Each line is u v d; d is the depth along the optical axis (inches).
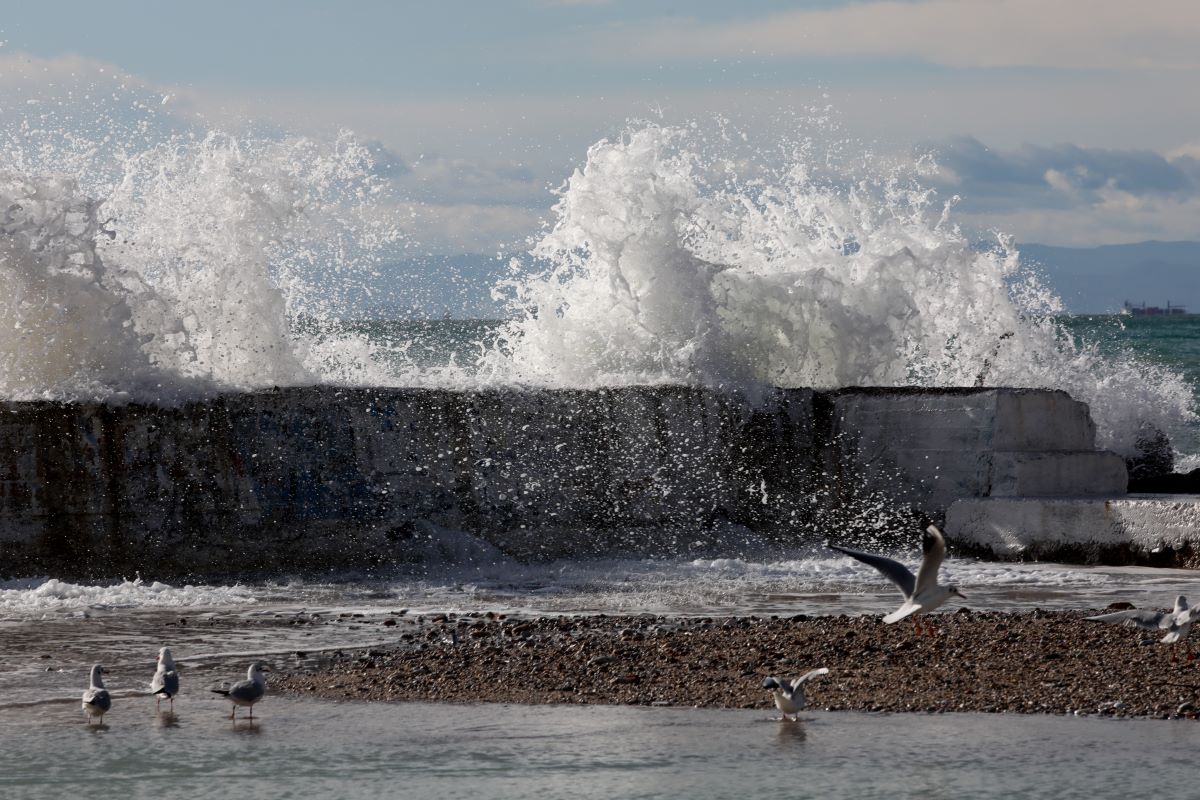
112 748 1302.9
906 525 2886.3
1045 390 2886.3
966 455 2847.0
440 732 1362.0
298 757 1275.8
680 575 2516.0
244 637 1849.2
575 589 2349.9
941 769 1229.7
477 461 2657.5
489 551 2600.9
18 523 2320.4
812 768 1236.5
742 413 2923.2
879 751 1288.1
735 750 1294.3
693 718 1418.6
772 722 1400.1
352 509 2529.5
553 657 1691.7
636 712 1446.9
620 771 1234.0
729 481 2871.6
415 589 2348.7
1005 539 2679.6
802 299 3206.2
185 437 2433.6
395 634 1873.8
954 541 2763.3
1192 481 3265.3
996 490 2797.7
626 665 1646.2
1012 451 2810.0
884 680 1556.3
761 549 2807.6
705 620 1957.4
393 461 2586.1
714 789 1179.9
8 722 1395.2
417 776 1219.2
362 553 2518.5
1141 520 2529.5
